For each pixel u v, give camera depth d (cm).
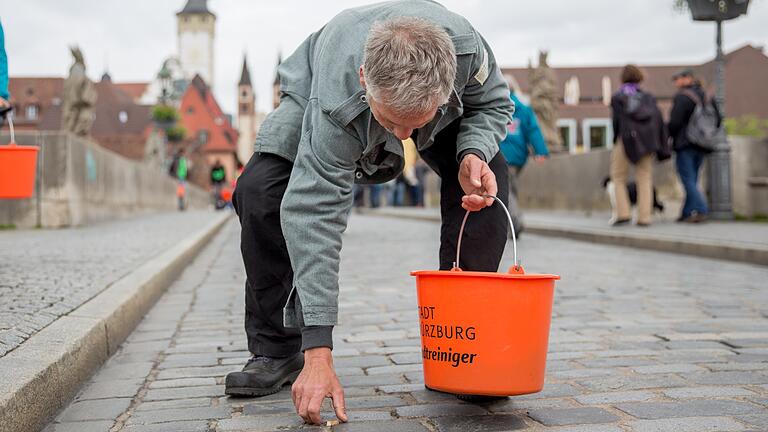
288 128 266
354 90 230
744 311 469
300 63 270
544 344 241
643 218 1068
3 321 335
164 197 2506
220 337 408
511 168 958
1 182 489
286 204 238
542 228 1155
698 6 1112
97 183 1327
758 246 755
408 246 997
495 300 232
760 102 6266
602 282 610
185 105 9225
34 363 264
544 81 1931
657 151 1042
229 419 259
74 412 271
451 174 277
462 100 260
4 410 219
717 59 1137
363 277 663
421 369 325
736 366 321
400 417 255
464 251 272
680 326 419
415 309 489
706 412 255
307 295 236
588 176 1484
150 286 507
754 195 1183
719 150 1137
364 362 341
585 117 6362
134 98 11675
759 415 251
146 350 375
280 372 290
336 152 235
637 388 288
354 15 241
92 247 771
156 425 254
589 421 247
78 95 1519
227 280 667
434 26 211
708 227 1021
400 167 259
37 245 792
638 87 1050
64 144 1123
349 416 257
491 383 235
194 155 6531
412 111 206
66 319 349
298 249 237
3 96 506
